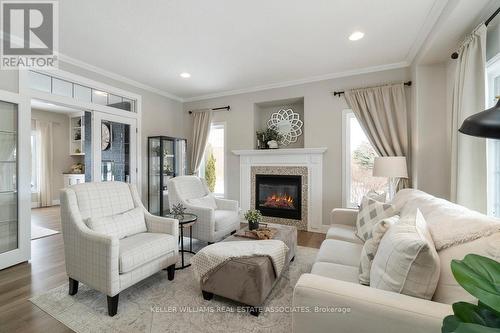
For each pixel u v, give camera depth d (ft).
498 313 1.87
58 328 5.44
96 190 7.41
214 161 16.62
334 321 3.26
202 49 9.98
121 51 10.14
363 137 12.45
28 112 9.12
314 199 13.19
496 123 2.84
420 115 9.82
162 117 15.64
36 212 18.10
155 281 7.52
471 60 6.67
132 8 7.37
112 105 12.82
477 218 3.65
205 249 6.55
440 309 2.88
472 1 6.25
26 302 6.39
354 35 8.90
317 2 7.11
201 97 16.51
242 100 15.26
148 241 6.90
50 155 21.03
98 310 6.06
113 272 5.81
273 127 15.33
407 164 10.98
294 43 9.49
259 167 14.67
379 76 11.73
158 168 14.93
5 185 8.72
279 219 14.14
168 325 5.54
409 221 4.15
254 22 8.11
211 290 6.30
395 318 2.94
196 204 10.89
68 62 10.74
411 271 3.26
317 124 13.10
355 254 6.16
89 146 12.16
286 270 8.23
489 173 6.79
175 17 7.82
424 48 9.00
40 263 8.84
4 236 8.68
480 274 2.12
